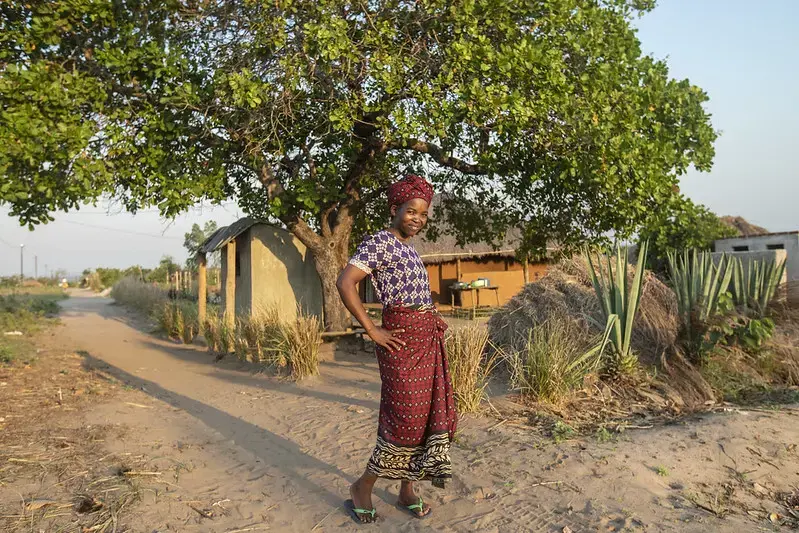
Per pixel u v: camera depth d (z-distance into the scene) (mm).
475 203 10695
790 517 3193
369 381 6801
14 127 5887
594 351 5801
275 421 5297
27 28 6629
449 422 3004
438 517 3180
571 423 4852
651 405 5398
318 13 7109
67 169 6676
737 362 6492
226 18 7848
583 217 9070
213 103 7559
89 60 7406
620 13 8219
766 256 9602
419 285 2973
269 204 8531
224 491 3619
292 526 3123
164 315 13859
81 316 19953
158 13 7723
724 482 3670
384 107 7535
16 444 4461
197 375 8070
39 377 7598
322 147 9281
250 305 9781
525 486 3533
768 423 4719
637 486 3510
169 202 7250
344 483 3686
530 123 7438
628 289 6883
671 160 7656
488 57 6914
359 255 2902
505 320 7383
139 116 7234
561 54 7500
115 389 6906
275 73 7461
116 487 3600
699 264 6844
